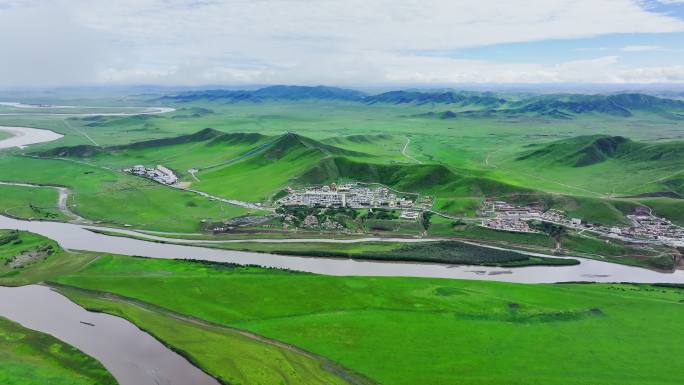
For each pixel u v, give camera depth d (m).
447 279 167.00
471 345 125.25
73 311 142.00
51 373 111.06
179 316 140.00
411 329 132.88
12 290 155.25
